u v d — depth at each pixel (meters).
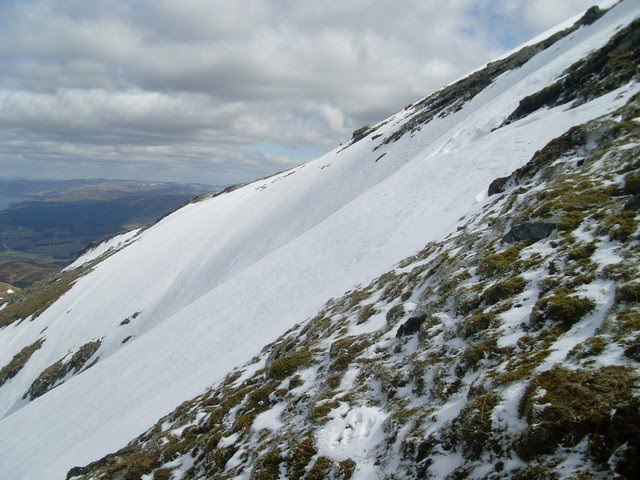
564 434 5.57
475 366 8.70
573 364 6.55
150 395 26.27
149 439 18.19
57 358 70.31
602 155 15.03
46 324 85.69
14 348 83.56
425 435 7.86
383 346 13.07
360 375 12.12
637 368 5.78
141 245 105.62
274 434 11.84
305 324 21.62
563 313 8.11
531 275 10.38
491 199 21.27
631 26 29.59
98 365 40.91
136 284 80.62
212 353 27.38
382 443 8.82
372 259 25.62
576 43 46.69
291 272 32.34
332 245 32.03
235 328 29.11
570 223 11.45
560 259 10.10
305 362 15.44
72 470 18.95
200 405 18.19
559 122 26.03
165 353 31.95
